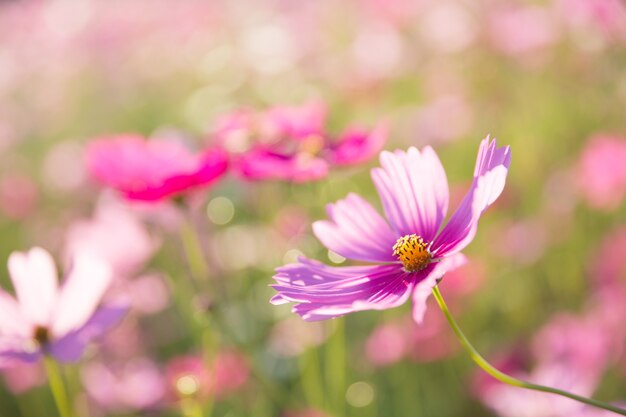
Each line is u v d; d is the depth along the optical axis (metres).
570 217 1.04
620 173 0.99
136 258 0.93
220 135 0.80
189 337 1.00
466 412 0.92
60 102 2.03
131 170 0.73
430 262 0.56
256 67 1.74
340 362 0.79
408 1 1.60
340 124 1.47
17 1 2.57
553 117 1.24
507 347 0.90
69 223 1.28
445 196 0.57
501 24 1.33
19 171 1.74
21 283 0.64
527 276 1.01
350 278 0.56
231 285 0.96
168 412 0.86
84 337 0.63
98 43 2.22
